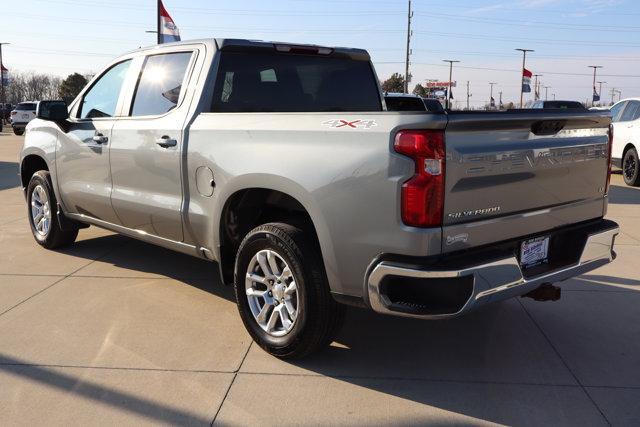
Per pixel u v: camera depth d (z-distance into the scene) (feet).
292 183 11.34
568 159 11.98
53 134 18.86
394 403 10.70
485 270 10.20
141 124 15.37
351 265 10.72
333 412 10.37
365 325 14.29
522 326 14.26
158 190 14.93
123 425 9.87
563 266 12.02
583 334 13.80
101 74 17.89
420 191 9.80
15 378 11.41
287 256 11.66
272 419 10.12
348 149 10.60
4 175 43.32
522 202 11.25
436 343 13.30
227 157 12.74
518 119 10.65
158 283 17.12
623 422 10.12
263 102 15.14
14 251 20.49
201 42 14.78
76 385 11.16
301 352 11.89
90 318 14.43
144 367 11.92
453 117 9.79
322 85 16.47
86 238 22.36
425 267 9.86
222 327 13.99
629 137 40.45
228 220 13.37
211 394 10.90
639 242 22.61
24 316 14.51
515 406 10.63
